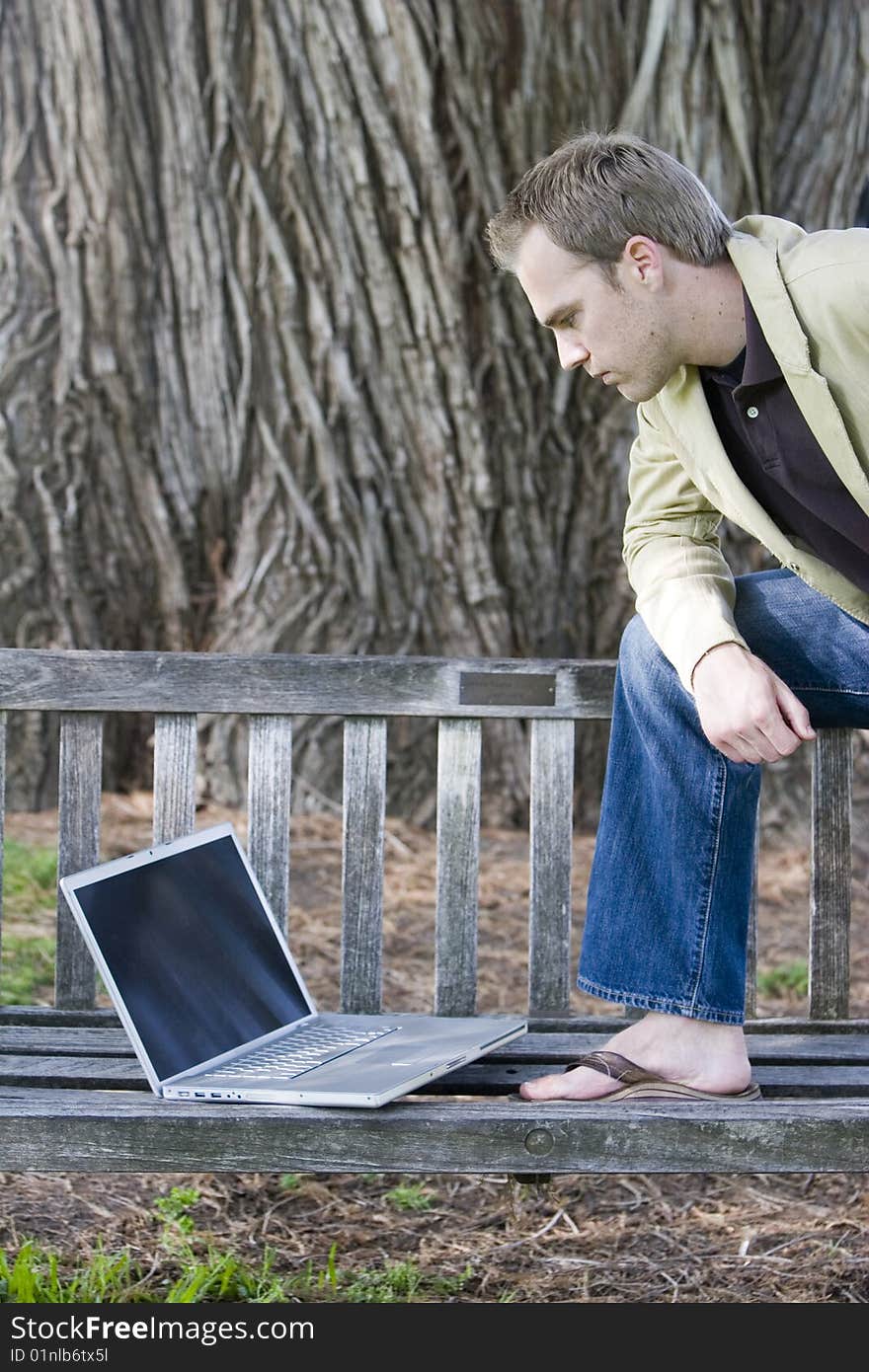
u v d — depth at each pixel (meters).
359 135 4.88
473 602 5.09
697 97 5.00
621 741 2.44
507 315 5.05
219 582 5.20
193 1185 3.00
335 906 4.52
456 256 4.96
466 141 4.93
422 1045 2.42
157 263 5.13
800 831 5.19
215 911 2.55
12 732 5.12
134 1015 2.31
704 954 2.34
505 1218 2.91
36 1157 2.18
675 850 2.35
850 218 5.46
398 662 2.77
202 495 5.18
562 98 4.97
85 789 2.77
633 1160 2.21
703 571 2.40
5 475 5.10
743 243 2.14
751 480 2.26
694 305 2.16
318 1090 2.21
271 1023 2.55
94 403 5.14
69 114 5.05
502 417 5.11
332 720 5.10
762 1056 2.57
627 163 2.15
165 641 5.19
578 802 5.27
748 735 2.20
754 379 2.11
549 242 2.16
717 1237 2.83
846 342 2.05
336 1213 2.92
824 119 5.34
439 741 2.79
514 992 3.99
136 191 5.09
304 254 4.97
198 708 2.75
